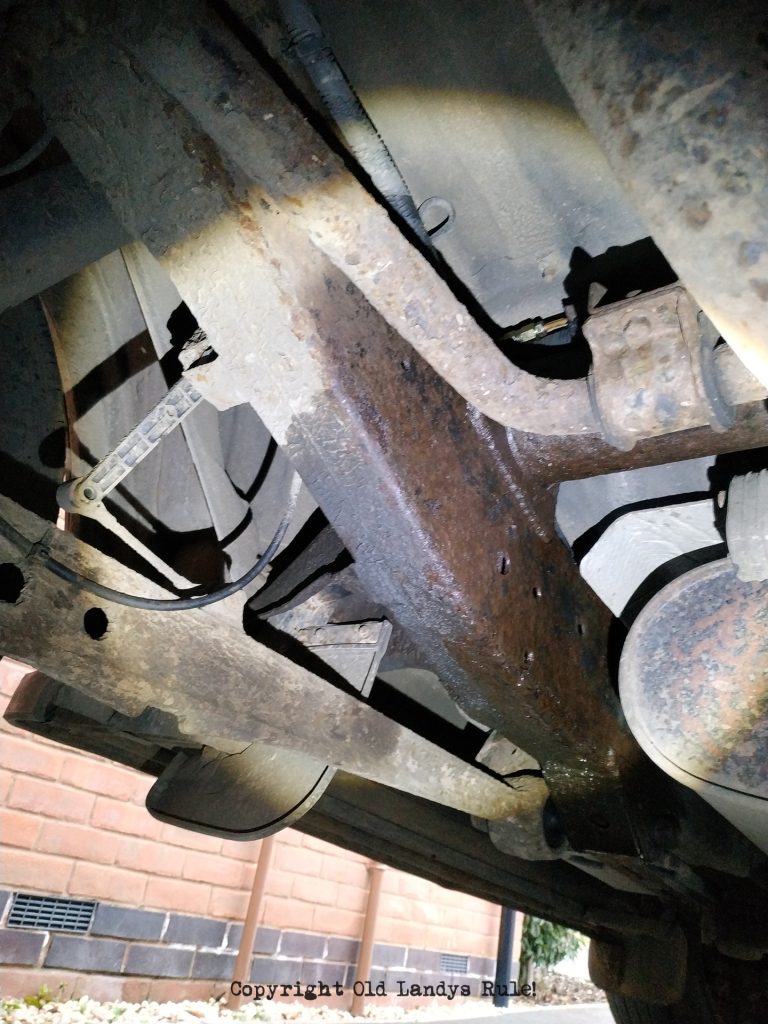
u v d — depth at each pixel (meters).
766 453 1.19
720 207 0.57
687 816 1.48
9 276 0.97
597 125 0.62
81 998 3.86
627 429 0.84
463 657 1.07
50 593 0.96
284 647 1.42
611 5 0.61
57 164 1.12
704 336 0.80
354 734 1.30
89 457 1.41
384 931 5.71
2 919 3.67
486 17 0.88
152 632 1.05
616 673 1.34
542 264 1.08
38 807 3.87
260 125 0.73
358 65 0.96
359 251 0.77
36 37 0.77
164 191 0.82
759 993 2.23
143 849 4.27
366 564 1.00
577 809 1.42
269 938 4.84
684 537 1.29
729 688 1.16
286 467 1.58
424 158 1.02
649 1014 2.40
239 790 1.55
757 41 0.57
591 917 2.39
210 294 0.86
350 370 0.89
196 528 1.59
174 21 0.72
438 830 2.05
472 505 1.03
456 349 0.84
